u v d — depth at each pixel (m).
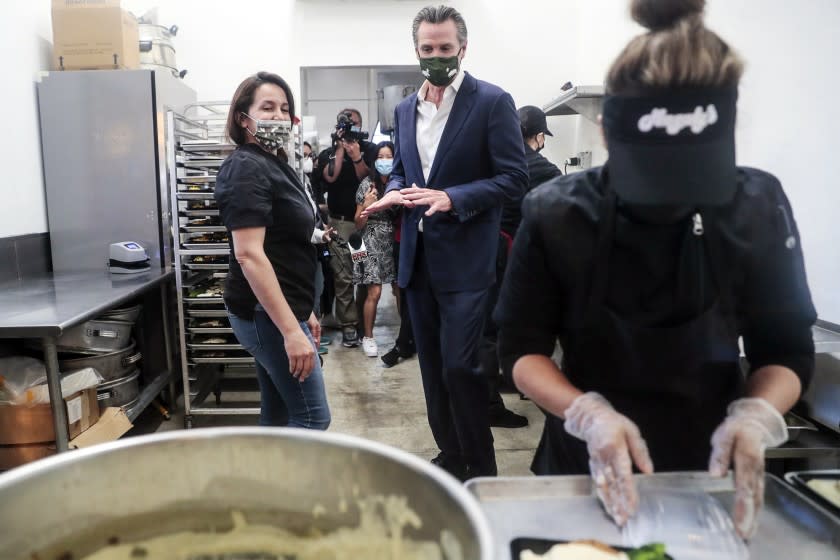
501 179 1.86
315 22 4.41
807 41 1.76
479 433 1.98
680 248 0.80
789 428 1.67
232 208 1.52
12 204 2.79
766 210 0.81
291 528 0.69
